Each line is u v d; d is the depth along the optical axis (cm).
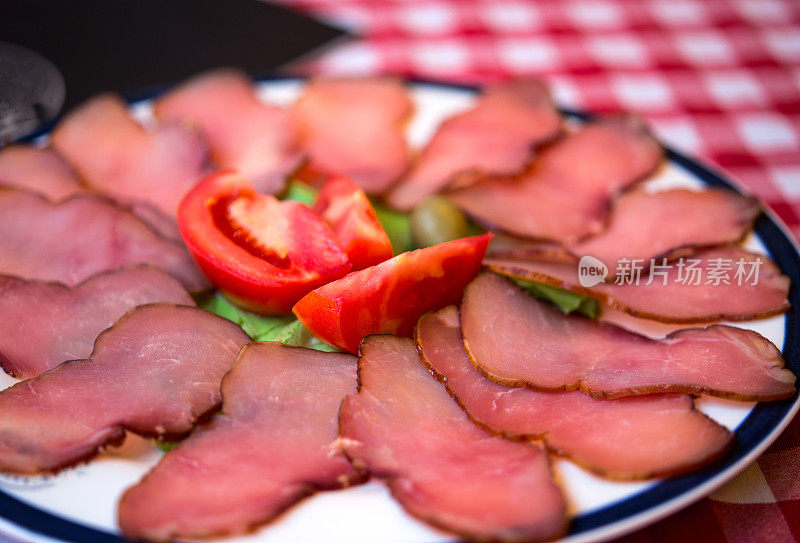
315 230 40
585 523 32
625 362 37
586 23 62
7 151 45
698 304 39
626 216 43
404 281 37
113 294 39
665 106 55
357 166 46
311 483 33
